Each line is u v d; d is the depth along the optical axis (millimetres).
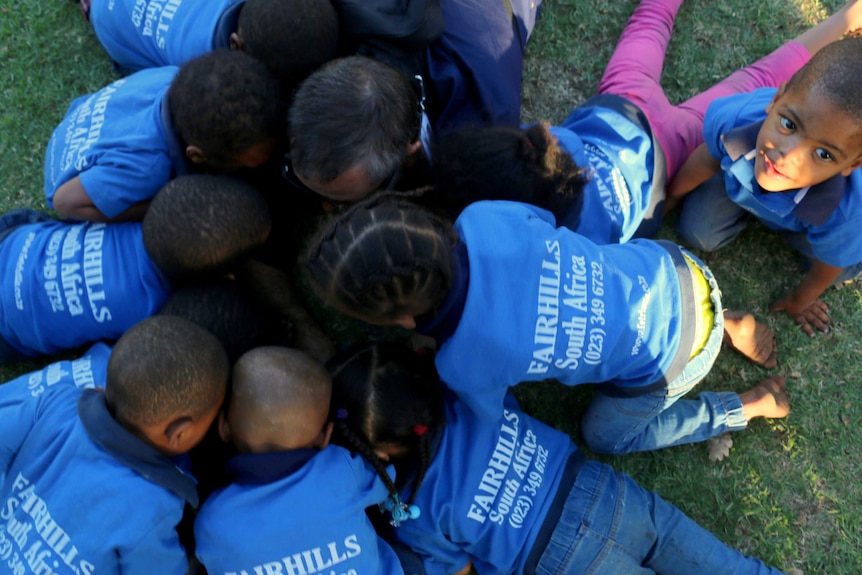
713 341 1623
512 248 1342
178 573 1416
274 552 1332
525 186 1508
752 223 1965
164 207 1525
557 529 1538
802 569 1777
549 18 2047
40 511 1330
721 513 1812
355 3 1702
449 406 1600
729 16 2039
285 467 1353
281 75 1631
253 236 1590
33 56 1980
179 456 1485
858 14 1882
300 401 1327
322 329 1885
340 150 1421
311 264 1313
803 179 1464
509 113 1828
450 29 1795
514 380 1410
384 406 1441
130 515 1298
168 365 1265
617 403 1684
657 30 1957
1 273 1639
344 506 1366
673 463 1845
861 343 1887
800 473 1832
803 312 1891
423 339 1860
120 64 1950
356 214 1274
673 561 1641
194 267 1562
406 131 1517
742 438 1852
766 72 1908
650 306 1482
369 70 1484
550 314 1351
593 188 1692
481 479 1533
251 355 1382
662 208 1845
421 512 1527
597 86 2043
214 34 1693
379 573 1463
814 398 1866
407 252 1202
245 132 1539
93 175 1604
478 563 1650
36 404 1427
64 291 1601
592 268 1418
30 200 1918
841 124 1311
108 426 1292
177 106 1556
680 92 2037
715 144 1676
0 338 1699
